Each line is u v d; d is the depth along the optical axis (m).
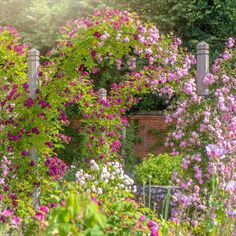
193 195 7.02
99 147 11.40
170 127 18.02
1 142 8.45
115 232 4.02
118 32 8.30
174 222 5.23
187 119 8.09
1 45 9.30
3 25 19.98
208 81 8.07
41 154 8.53
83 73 8.99
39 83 8.65
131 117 18.39
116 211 4.48
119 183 8.37
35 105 8.45
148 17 19.53
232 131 7.39
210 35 19.44
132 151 17.31
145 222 4.38
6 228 5.21
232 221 4.12
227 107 7.90
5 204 7.85
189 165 7.73
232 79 8.19
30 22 19.88
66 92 8.70
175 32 19.77
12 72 9.36
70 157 18.03
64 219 3.12
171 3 19.83
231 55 8.43
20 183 8.08
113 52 8.44
